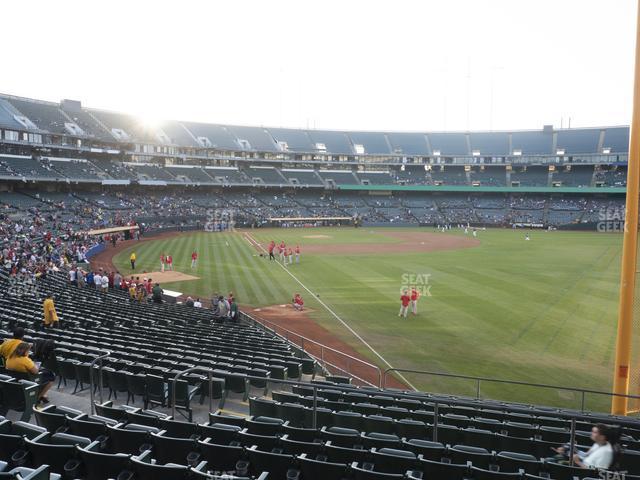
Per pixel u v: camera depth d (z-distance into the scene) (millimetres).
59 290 29359
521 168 112375
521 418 12414
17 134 67062
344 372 18750
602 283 37094
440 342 22984
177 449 7590
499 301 31125
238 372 13391
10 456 7039
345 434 8953
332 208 101188
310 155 110875
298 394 13555
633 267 12727
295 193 107500
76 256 43625
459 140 117875
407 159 115000
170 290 34875
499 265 46312
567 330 24859
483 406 9203
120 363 12836
